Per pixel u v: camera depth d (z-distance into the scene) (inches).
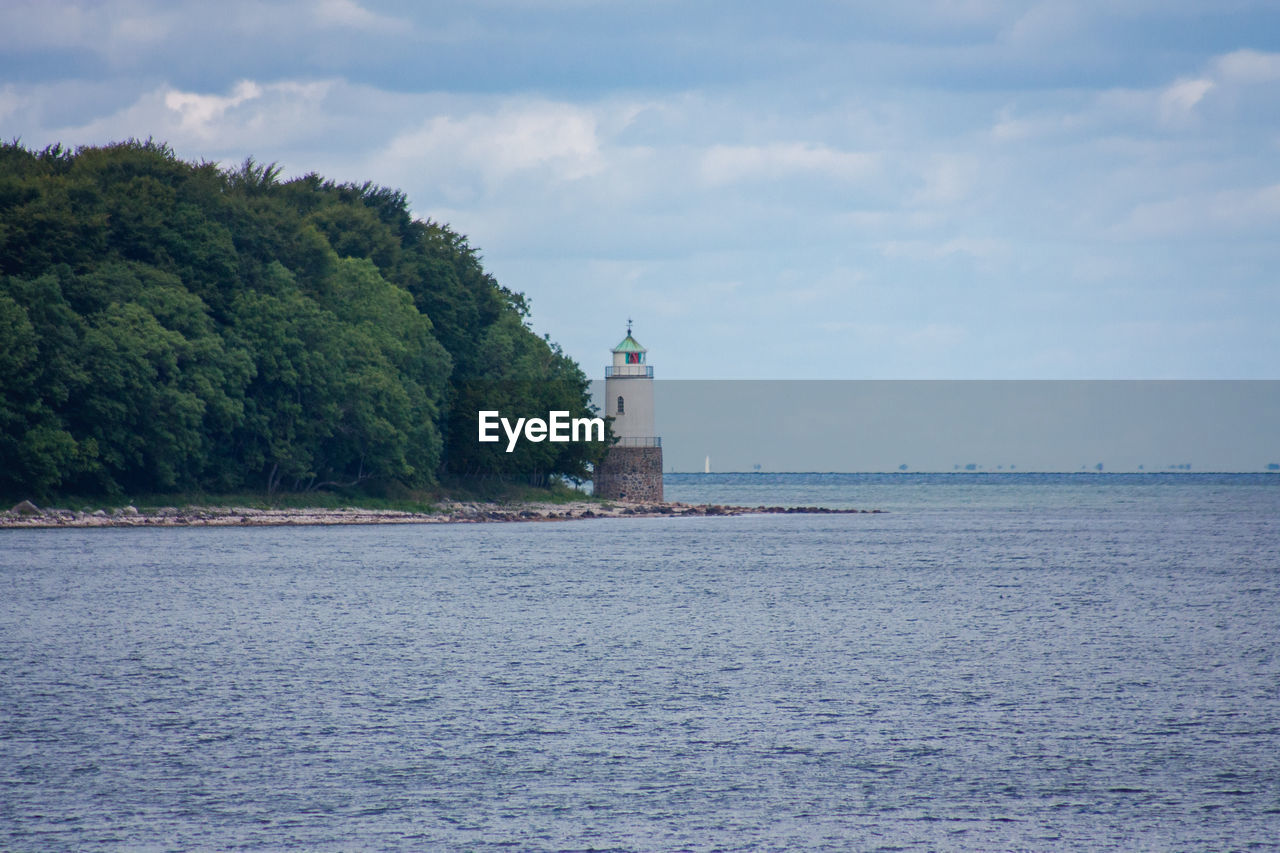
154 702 5703.7
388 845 3905.0
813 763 4783.5
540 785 4495.6
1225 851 3905.0
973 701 5851.4
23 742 4970.5
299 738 5083.7
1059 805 4311.0
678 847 3909.9
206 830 4013.3
